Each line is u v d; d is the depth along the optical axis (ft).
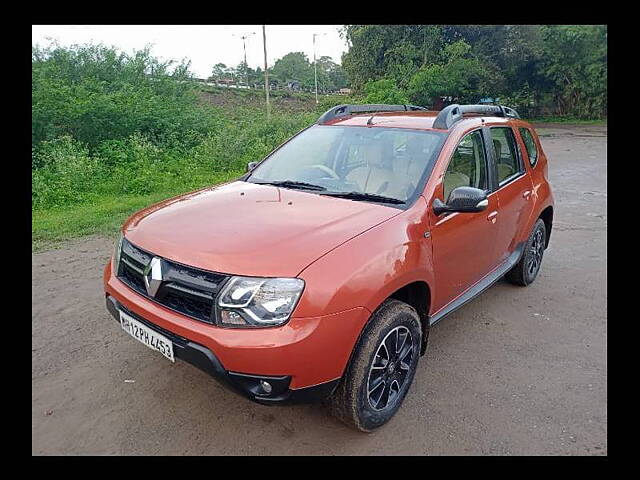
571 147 54.60
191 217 9.59
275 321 7.60
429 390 10.60
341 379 8.52
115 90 50.16
